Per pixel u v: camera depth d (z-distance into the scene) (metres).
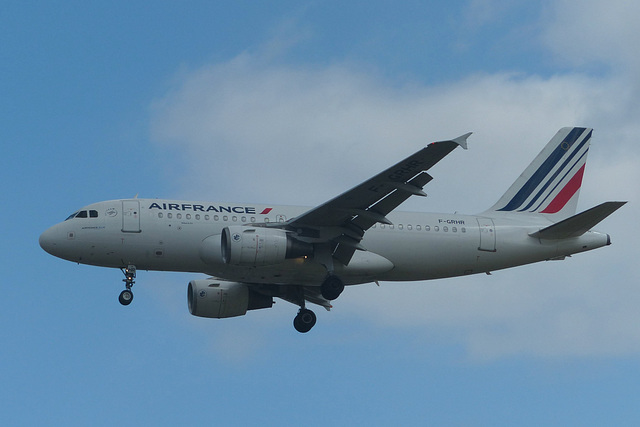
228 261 115.31
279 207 123.56
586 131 140.00
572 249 131.00
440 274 128.38
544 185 137.50
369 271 123.12
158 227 117.94
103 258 118.19
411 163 105.19
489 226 129.12
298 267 119.75
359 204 113.44
